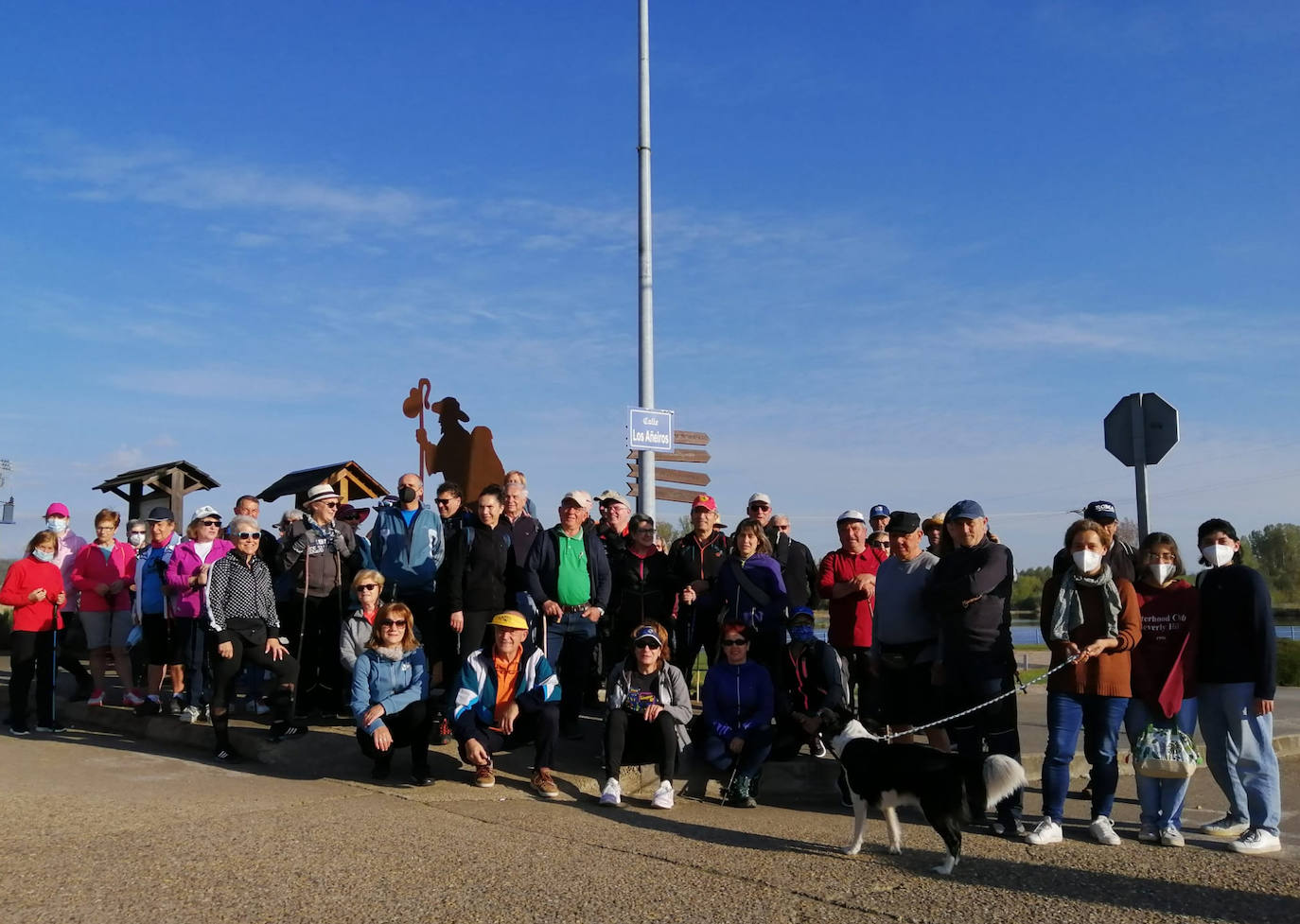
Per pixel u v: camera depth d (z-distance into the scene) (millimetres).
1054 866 5621
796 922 4562
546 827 6293
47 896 4648
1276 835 6109
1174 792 6223
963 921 4609
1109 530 7477
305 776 7645
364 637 8117
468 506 9758
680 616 9180
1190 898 5000
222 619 8148
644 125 11281
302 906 4598
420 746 7371
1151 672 6453
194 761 8156
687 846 5926
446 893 4828
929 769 5562
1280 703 13539
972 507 6875
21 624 9484
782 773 7773
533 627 8445
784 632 8328
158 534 9742
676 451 11734
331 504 9219
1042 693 14508
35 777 7363
